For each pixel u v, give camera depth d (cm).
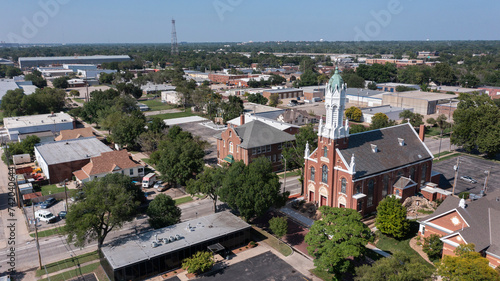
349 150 7431
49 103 18812
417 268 4203
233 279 5569
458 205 6181
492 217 5866
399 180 7838
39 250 6188
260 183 6862
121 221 6166
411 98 18475
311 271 5772
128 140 12344
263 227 7319
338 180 7250
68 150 10775
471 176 10019
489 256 5272
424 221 6322
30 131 13988
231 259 6153
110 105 17550
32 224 7400
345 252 4984
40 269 5828
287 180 9969
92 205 5900
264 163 7338
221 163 11325
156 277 5659
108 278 5553
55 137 13312
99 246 6047
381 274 4319
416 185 8162
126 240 6062
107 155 9938
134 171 10019
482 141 11138
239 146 10244
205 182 7462
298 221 7512
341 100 7081
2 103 18025
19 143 11906
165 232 6344
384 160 7656
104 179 6981
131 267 5434
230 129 10688
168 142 10794
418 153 8288
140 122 12762
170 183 9462
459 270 4159
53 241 6788
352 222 5341
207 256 5741
